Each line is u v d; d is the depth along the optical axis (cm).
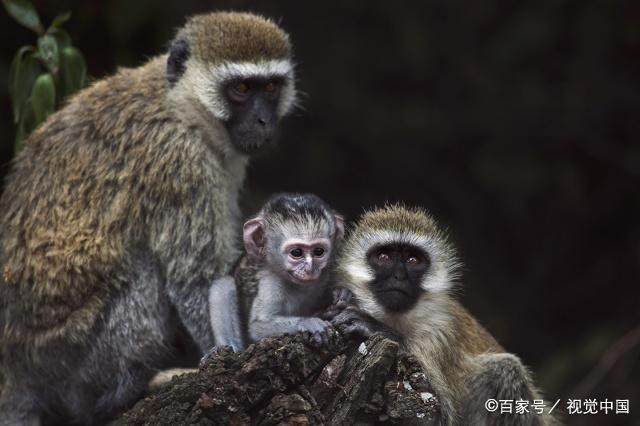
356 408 973
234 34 1237
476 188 2050
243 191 1439
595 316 2019
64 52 1303
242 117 1223
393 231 1113
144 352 1180
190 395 964
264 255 1109
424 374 1014
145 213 1186
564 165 2041
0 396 1225
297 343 966
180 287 1183
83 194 1187
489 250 2042
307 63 1997
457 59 2019
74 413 1198
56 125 1242
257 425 963
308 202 1108
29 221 1197
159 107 1217
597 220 2067
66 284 1166
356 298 1112
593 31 1997
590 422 1755
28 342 1183
